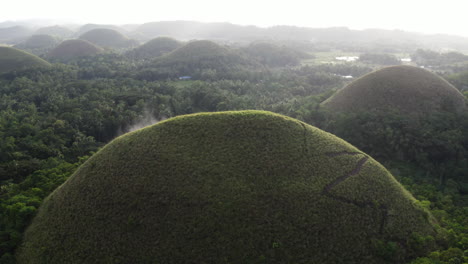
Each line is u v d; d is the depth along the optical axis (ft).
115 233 79.56
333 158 98.32
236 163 88.74
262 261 72.74
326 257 76.28
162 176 86.12
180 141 95.20
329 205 84.38
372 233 83.56
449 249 82.28
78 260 77.97
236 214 78.59
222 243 74.90
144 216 80.28
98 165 96.43
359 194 89.92
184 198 81.25
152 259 74.18
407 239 86.02
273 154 92.27
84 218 84.84
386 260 80.12
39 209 98.43
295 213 80.74
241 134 96.68
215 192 81.97
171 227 77.66
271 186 84.43
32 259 83.05
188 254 73.82
